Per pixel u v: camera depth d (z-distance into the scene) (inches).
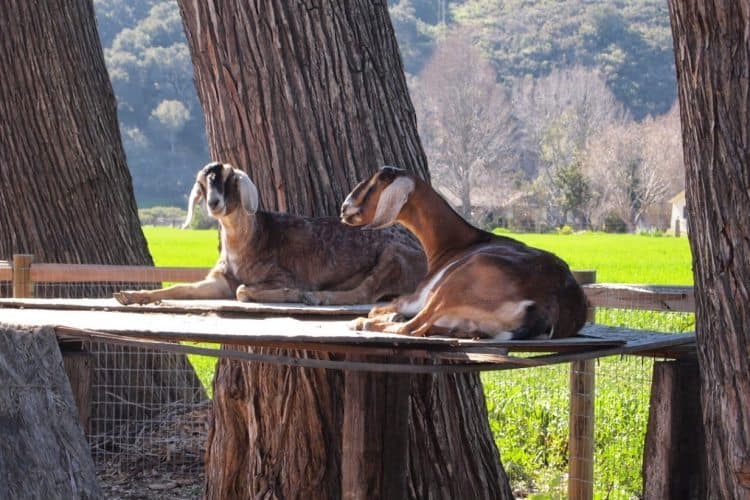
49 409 242.4
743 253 246.1
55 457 238.5
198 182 354.6
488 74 4040.4
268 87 359.3
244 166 364.8
